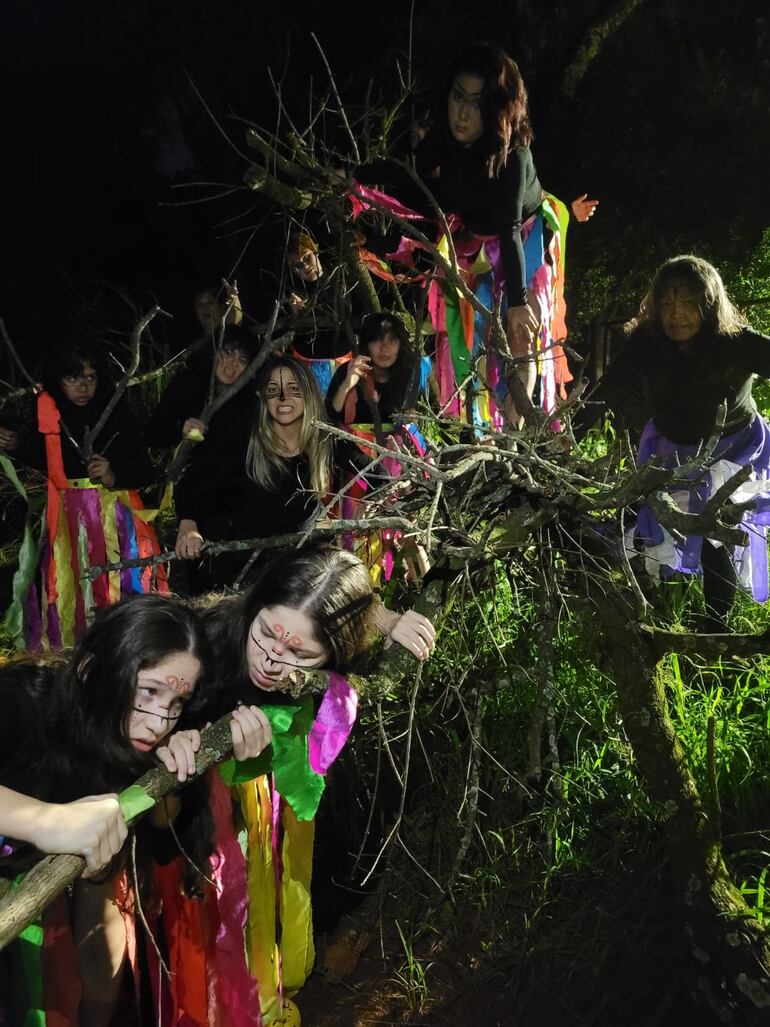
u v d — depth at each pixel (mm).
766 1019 1966
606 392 3150
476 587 2479
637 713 2314
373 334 3289
